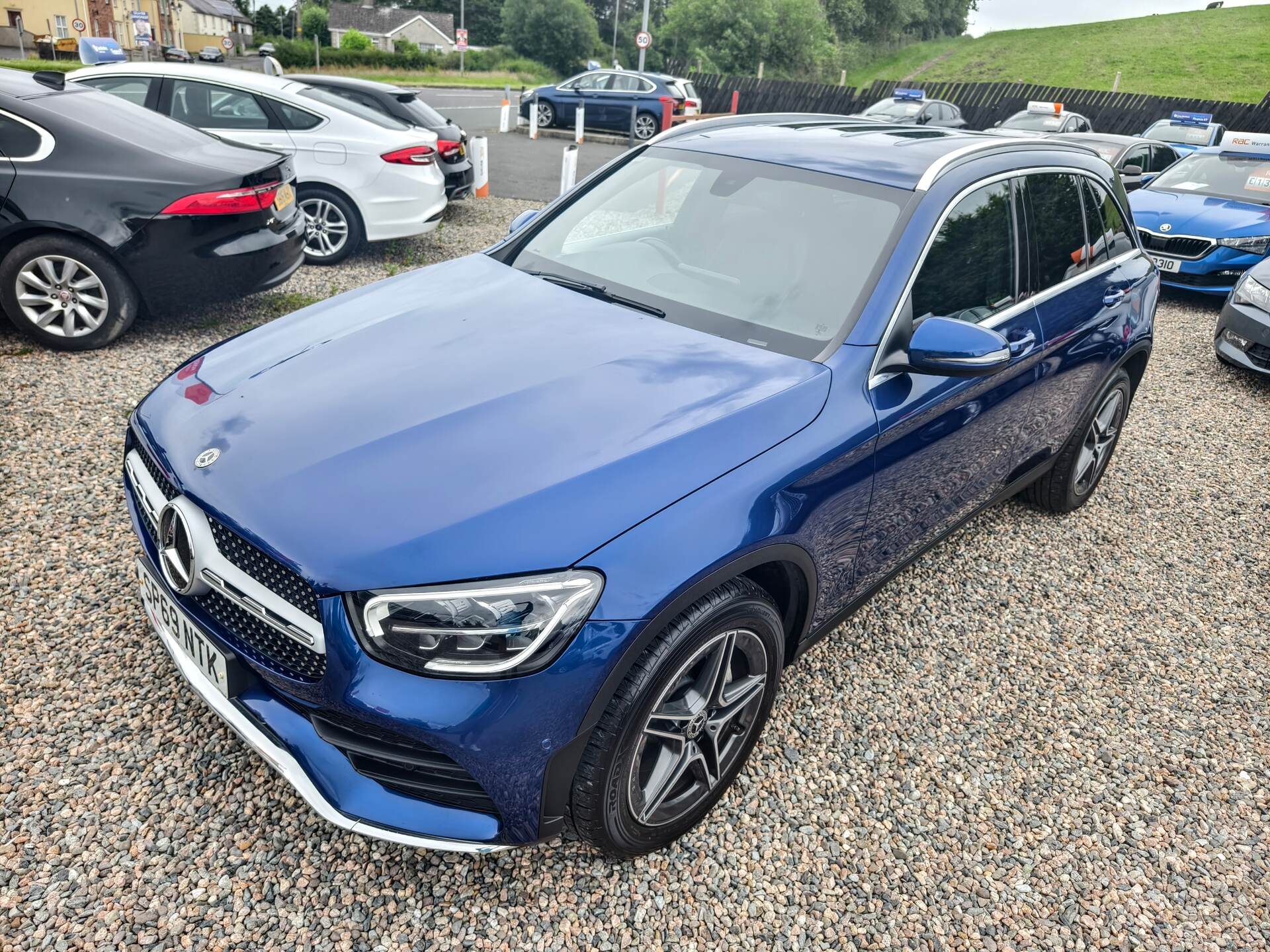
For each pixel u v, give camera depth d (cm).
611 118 2047
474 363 242
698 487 208
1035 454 374
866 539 268
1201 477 513
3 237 477
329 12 10481
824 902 231
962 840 255
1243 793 285
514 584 183
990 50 6219
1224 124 2459
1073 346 355
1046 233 344
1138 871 252
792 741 283
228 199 512
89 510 354
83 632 288
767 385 238
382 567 183
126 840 222
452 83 4469
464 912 215
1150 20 6044
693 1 4984
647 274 296
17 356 495
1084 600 382
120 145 497
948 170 300
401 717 183
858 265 273
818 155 317
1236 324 667
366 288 313
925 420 272
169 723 257
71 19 6356
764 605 227
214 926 205
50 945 197
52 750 245
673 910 223
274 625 195
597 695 191
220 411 228
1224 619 378
